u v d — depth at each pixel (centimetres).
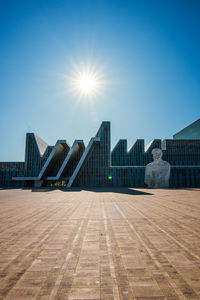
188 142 4884
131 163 4922
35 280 254
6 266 296
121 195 1550
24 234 470
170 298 212
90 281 250
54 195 1636
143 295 218
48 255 338
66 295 219
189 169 3472
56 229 516
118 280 252
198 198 1295
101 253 346
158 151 2983
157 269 283
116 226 541
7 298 213
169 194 1622
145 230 498
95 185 3378
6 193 1925
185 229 507
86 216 691
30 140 4316
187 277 259
